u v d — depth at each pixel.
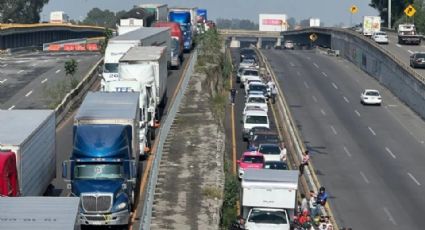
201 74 104.69
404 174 72.81
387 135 88.25
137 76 66.12
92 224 43.22
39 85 97.12
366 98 104.38
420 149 82.50
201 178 57.16
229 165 69.44
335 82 122.00
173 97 87.50
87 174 44.56
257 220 50.03
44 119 47.91
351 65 143.88
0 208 28.75
